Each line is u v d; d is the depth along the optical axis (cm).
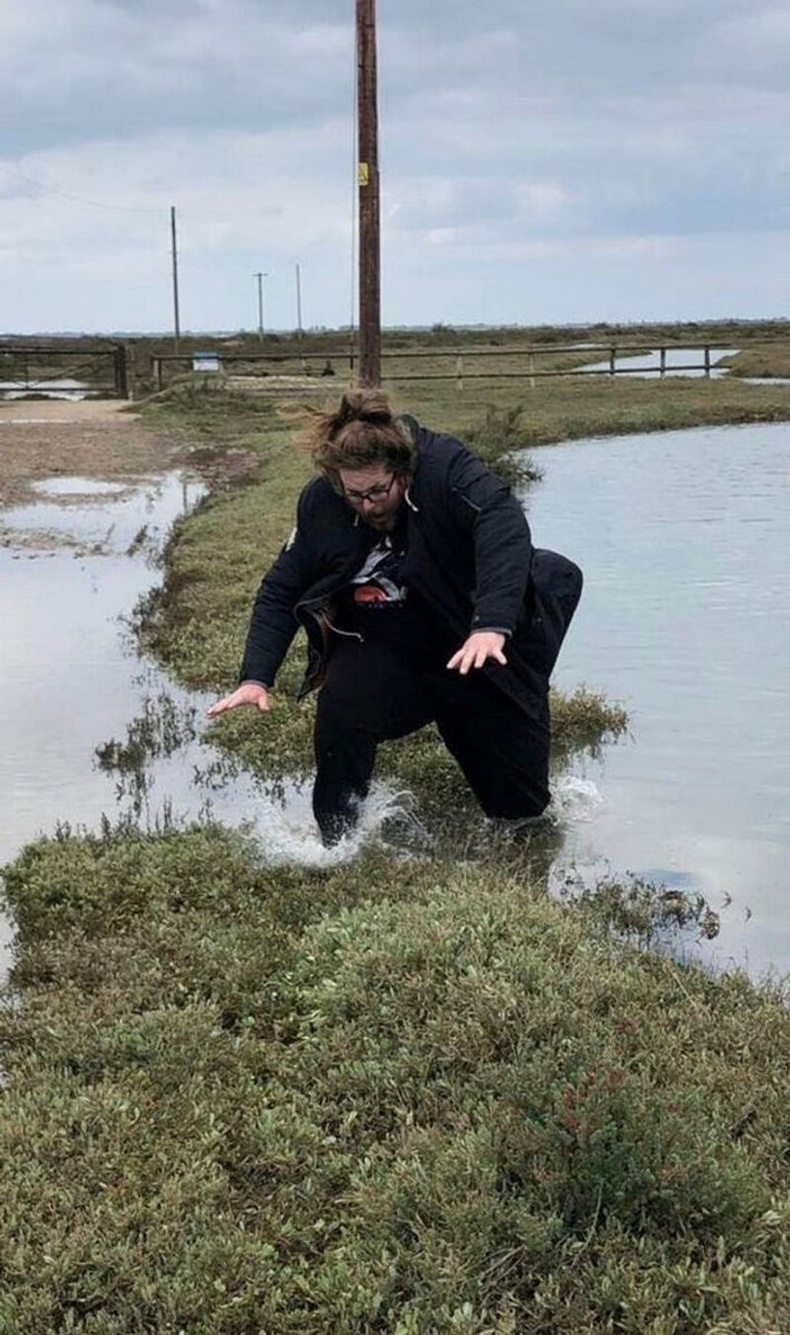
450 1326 275
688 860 535
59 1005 407
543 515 1491
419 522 489
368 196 1684
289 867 515
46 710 737
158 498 1648
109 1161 326
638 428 2614
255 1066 376
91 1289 288
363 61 1647
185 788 616
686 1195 295
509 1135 315
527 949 409
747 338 7781
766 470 1923
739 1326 270
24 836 556
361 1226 308
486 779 556
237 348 6334
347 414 481
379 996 392
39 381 4019
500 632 452
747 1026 383
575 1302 279
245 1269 293
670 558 1209
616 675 810
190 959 438
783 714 728
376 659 529
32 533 1377
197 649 841
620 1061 349
